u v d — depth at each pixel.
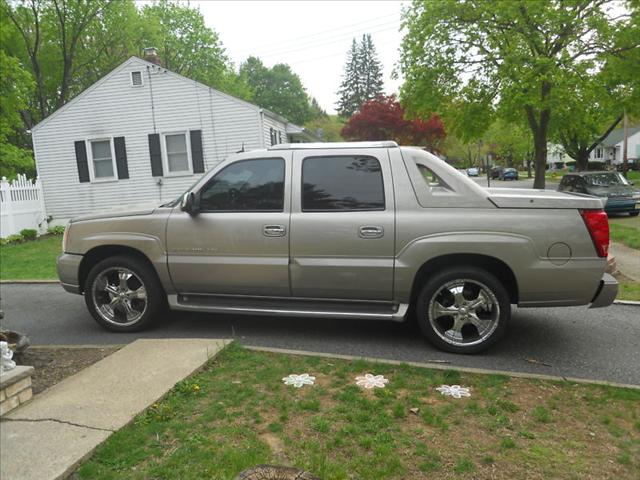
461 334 4.65
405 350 4.75
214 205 5.03
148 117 17.81
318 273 4.71
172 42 35.78
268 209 4.86
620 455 2.89
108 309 5.47
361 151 4.77
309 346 4.88
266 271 4.84
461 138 21.88
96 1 27.66
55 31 27.98
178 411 3.36
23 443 2.94
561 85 16.72
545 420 3.29
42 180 18.31
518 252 4.34
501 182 46.19
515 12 17.03
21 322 6.11
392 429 3.14
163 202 5.64
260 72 65.25
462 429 3.17
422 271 4.61
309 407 3.40
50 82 30.50
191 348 4.50
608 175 19.11
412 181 4.60
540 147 20.20
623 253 10.51
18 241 15.15
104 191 18.30
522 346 4.88
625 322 5.67
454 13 19.09
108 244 5.25
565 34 17.23
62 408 3.36
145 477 2.65
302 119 67.19
